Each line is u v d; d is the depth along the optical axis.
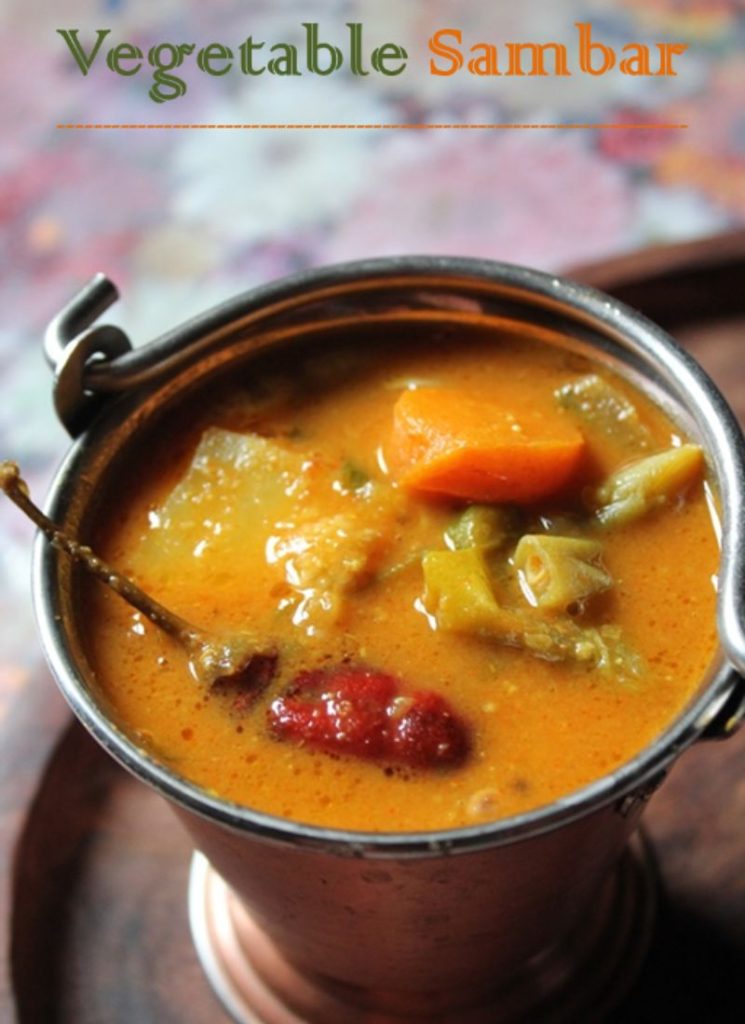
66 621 0.26
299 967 0.30
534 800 0.25
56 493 0.28
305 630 0.27
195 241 0.43
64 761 0.32
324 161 0.45
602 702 0.26
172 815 0.32
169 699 0.27
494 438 0.28
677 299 0.38
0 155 0.45
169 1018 0.30
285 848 0.24
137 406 0.29
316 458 0.30
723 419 0.27
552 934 0.29
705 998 0.30
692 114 0.44
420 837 0.23
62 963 0.31
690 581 0.27
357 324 0.31
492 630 0.27
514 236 0.43
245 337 0.30
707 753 0.32
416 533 0.29
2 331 0.42
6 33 0.48
